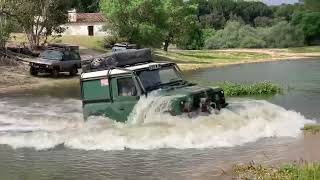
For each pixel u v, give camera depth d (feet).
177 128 40.78
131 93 43.73
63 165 35.12
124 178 31.42
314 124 44.29
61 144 41.39
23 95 79.25
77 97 75.31
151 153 37.17
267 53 241.96
